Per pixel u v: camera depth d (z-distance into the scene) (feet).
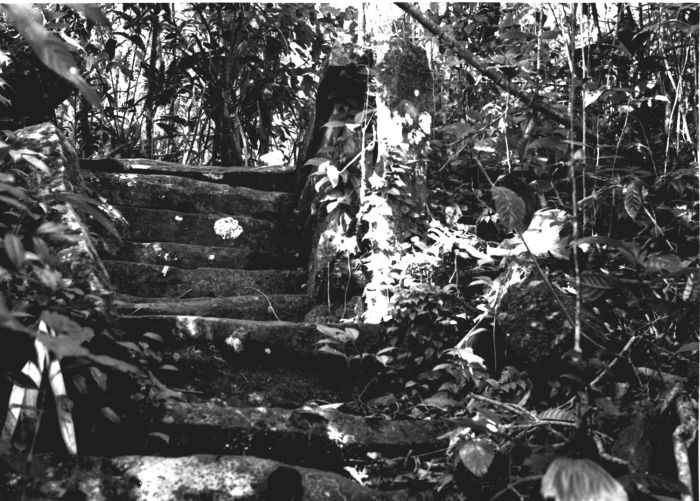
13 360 6.84
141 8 18.70
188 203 13.25
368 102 11.93
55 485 6.08
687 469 5.62
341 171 11.16
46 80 12.41
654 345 7.60
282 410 7.57
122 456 6.57
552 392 8.02
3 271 7.07
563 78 11.69
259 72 19.43
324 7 19.79
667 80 11.12
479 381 8.66
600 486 4.74
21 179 8.77
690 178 9.53
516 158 10.80
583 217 9.59
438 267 10.52
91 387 7.00
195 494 6.26
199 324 8.75
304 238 12.85
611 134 11.25
